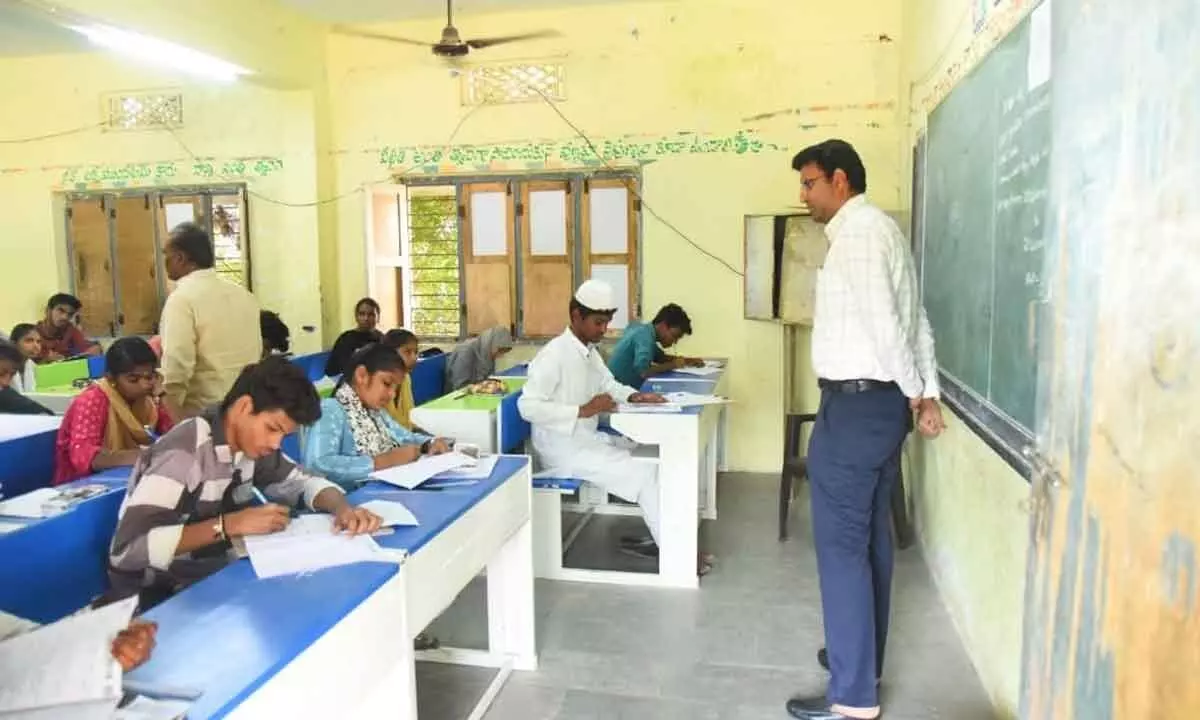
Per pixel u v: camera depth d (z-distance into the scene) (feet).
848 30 16.63
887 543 8.16
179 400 10.41
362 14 18.07
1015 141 7.32
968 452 9.51
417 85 18.71
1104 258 4.49
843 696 7.81
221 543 6.70
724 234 17.62
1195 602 3.26
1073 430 4.98
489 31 18.17
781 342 17.63
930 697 8.39
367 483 7.87
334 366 16.65
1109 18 4.53
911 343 7.58
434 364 17.35
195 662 4.24
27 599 6.10
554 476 11.70
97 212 20.61
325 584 5.27
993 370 8.13
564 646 9.61
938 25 11.80
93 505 6.75
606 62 17.79
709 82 17.38
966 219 9.62
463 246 18.97
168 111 19.84
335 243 19.57
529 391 11.68
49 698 3.58
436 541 6.40
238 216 19.67
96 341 20.51
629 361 14.97
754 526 14.05
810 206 7.92
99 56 20.06
